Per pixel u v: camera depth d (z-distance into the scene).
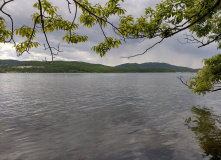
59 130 15.08
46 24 3.55
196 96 35.69
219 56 13.09
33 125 16.58
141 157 10.07
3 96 37.06
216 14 9.65
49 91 46.94
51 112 22.14
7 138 13.23
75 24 3.81
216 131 14.21
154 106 25.83
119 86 63.94
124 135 13.74
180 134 13.70
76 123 17.20
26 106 26.11
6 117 19.59
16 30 3.28
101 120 18.30
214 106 25.08
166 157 9.98
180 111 22.14
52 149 11.27
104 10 4.09
